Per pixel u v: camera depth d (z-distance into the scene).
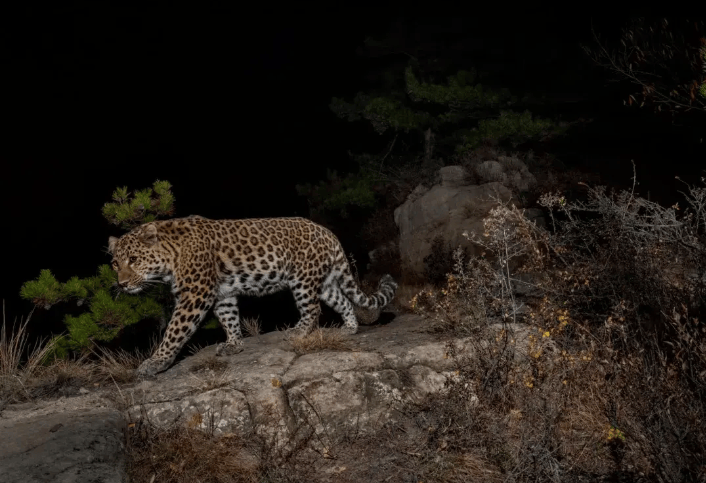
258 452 5.01
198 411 5.20
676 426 4.28
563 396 4.83
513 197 11.10
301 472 4.86
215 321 8.30
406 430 5.33
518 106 14.74
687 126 13.77
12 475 4.16
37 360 6.45
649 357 4.88
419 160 15.14
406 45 15.74
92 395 5.59
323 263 7.11
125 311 6.91
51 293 6.89
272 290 6.98
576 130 14.88
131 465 4.67
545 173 13.07
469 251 10.37
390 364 5.79
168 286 7.54
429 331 6.61
